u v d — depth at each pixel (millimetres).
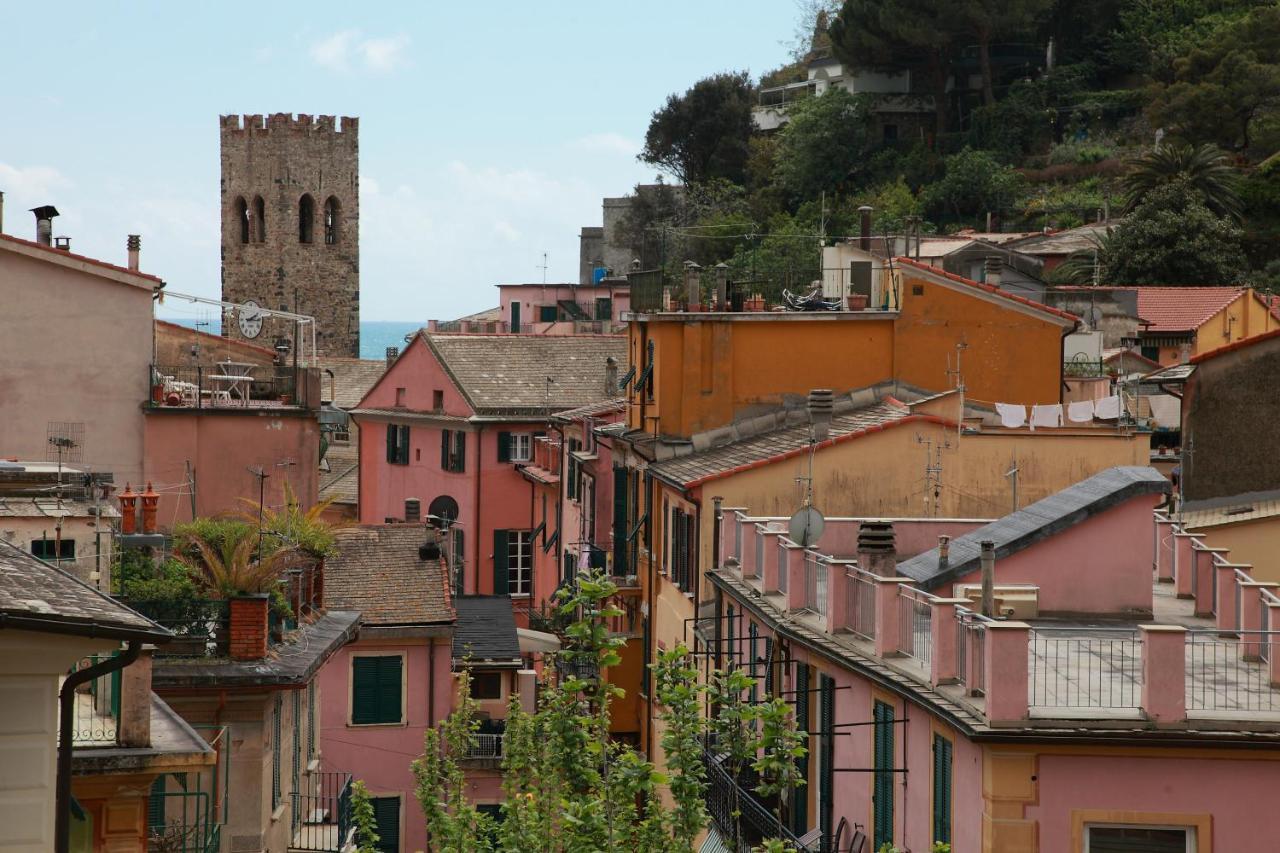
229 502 58375
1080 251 121062
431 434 106062
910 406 50500
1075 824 23859
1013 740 23781
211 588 37594
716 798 33438
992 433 49406
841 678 31406
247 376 63906
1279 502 41406
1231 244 118688
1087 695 25234
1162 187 121188
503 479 101562
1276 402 42125
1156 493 31266
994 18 154625
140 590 36719
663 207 169000
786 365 58156
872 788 29328
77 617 18562
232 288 182875
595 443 74812
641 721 61250
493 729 56781
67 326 57375
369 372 125562
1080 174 148000
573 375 104688
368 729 54375
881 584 29328
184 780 31281
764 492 49812
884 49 158750
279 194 181875
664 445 57781
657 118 176375
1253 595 28422
